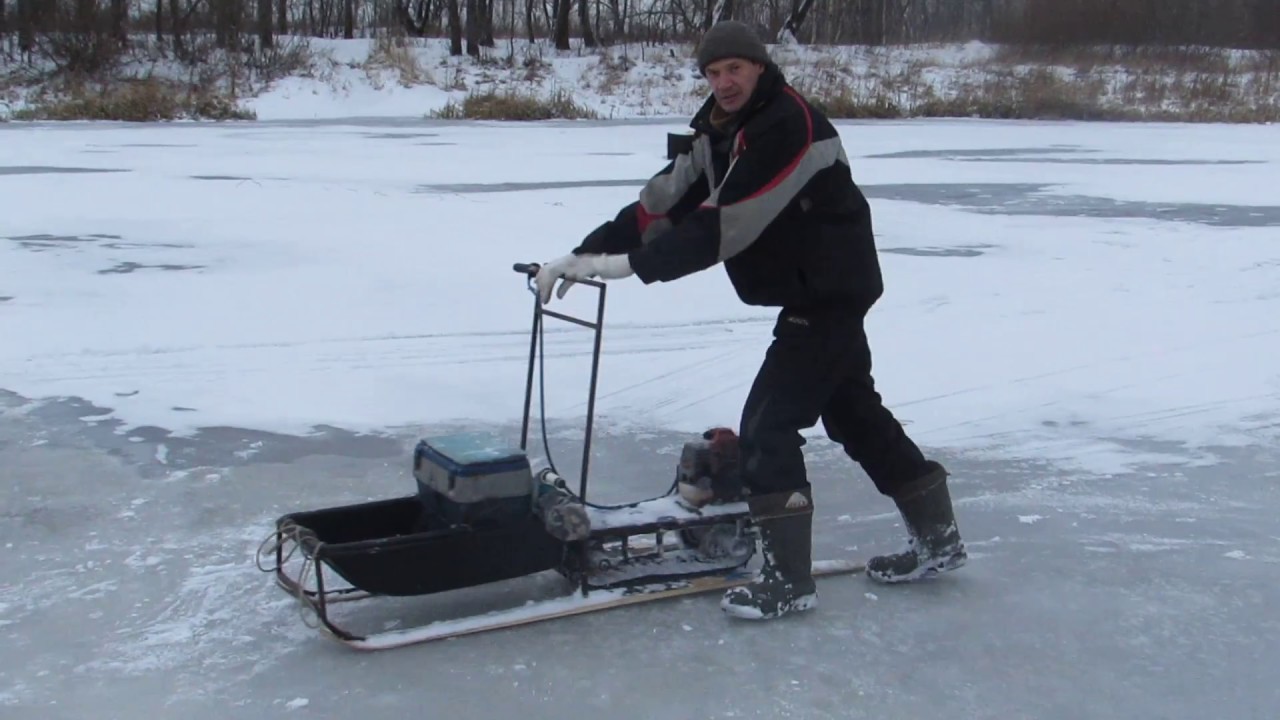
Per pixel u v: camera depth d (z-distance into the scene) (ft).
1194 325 25.12
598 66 119.75
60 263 29.76
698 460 12.48
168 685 10.30
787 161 10.39
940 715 10.07
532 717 9.86
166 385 19.97
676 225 11.68
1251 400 20.21
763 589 11.75
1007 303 27.04
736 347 23.13
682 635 11.39
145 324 23.82
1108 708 10.25
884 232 37.14
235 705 9.96
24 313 24.43
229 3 114.01
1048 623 11.92
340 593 12.09
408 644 11.03
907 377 21.33
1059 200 45.57
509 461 11.26
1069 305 26.91
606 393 20.17
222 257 31.07
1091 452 17.66
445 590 11.20
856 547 13.88
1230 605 12.44
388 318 24.76
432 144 67.92
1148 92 106.52
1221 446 17.95
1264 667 11.06
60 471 15.85
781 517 11.65
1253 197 46.85
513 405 19.39
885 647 11.30
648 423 18.70
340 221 37.24
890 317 25.64
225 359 21.57
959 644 11.41
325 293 26.91
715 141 11.06
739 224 10.37
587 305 26.40
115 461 16.31
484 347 22.80
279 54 112.88
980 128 88.17
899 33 144.46
